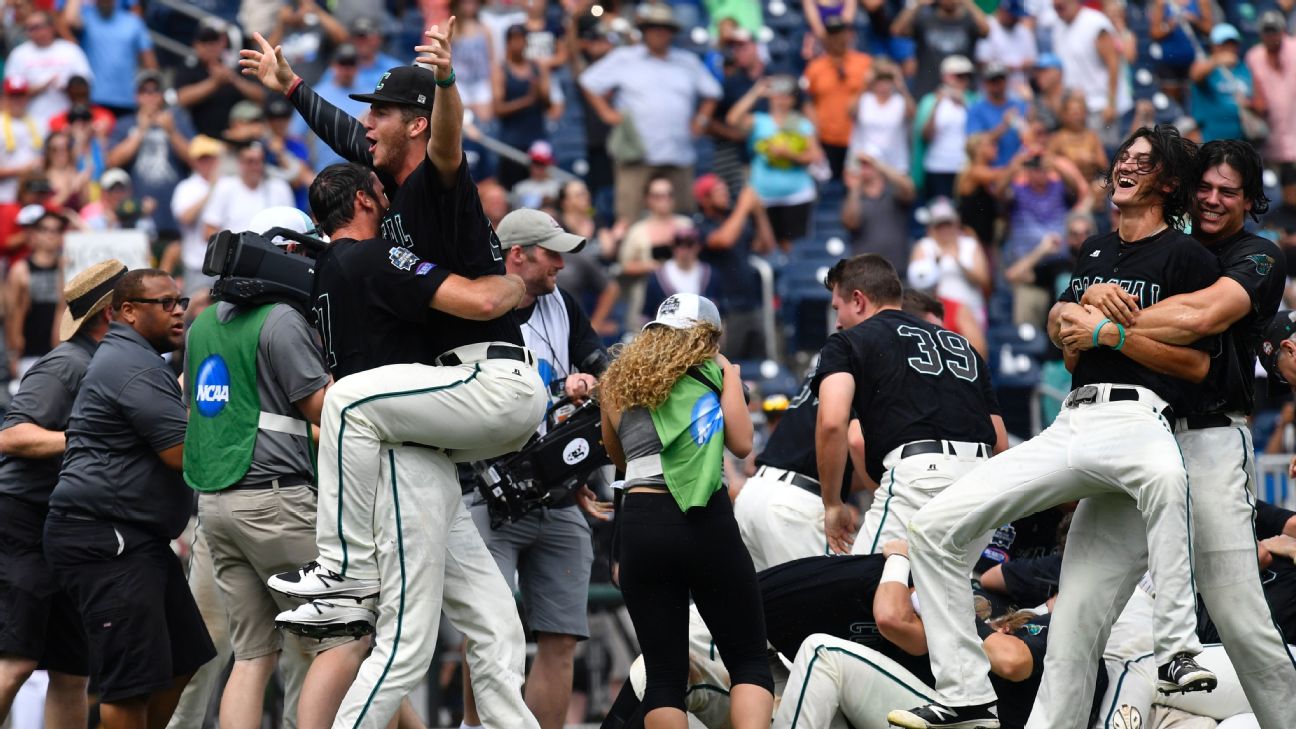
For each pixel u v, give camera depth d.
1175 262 20.31
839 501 25.09
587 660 32.91
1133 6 64.31
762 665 21.25
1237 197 20.83
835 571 22.86
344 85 48.38
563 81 54.94
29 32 48.56
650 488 21.27
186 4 59.69
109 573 23.03
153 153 47.41
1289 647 21.61
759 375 44.91
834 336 25.05
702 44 56.03
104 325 25.12
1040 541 27.34
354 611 20.08
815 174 52.00
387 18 56.50
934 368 24.47
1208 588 20.67
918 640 21.94
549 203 45.91
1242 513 20.64
